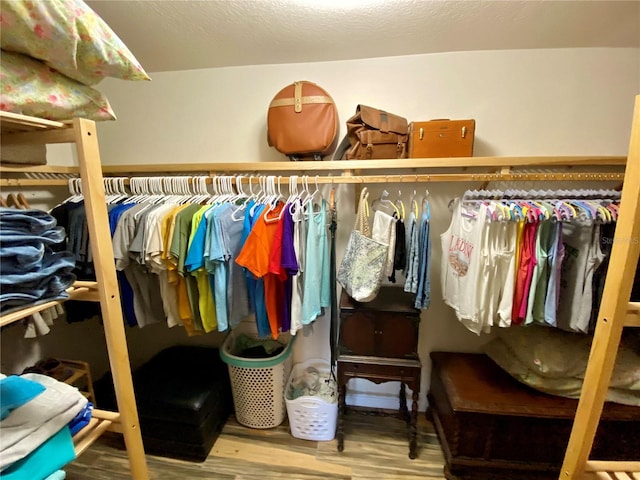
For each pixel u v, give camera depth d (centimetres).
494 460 140
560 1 119
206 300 142
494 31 141
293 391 183
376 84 167
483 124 163
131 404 86
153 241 131
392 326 148
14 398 64
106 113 85
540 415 131
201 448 155
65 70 74
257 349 193
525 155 163
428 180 142
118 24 135
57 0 63
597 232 116
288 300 148
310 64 171
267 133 166
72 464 154
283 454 161
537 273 119
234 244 139
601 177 136
